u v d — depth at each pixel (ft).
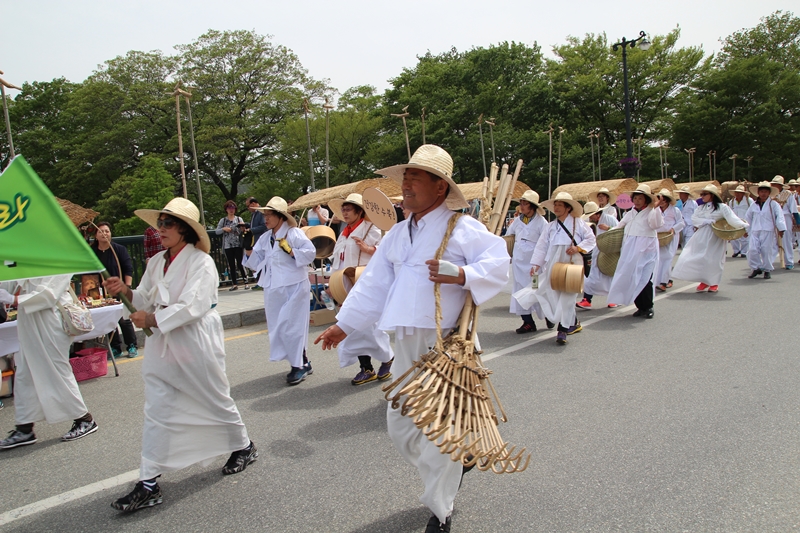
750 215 38.11
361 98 123.95
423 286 9.21
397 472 12.19
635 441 13.20
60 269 9.81
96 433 15.23
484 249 9.25
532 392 16.94
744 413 14.61
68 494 11.85
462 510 10.52
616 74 119.24
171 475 12.44
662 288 35.96
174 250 11.81
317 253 27.73
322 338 10.01
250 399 17.67
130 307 11.08
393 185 36.32
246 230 39.29
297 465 12.71
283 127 107.24
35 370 14.38
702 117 118.62
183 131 102.63
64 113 110.52
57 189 111.96
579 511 10.32
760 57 122.11
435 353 8.49
